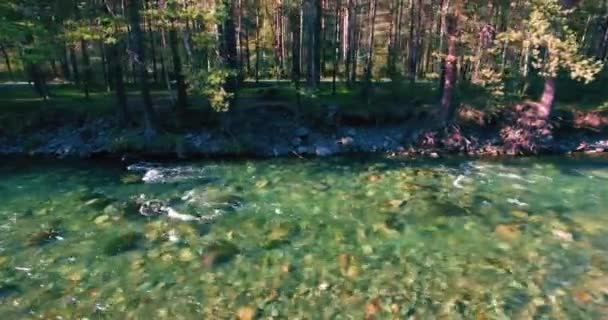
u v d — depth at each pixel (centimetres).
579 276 1060
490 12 2208
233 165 1998
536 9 2017
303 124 2397
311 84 2811
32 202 1501
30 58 2069
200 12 1925
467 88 2580
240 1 2766
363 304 956
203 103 2488
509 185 1673
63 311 928
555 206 1460
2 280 1034
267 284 1027
